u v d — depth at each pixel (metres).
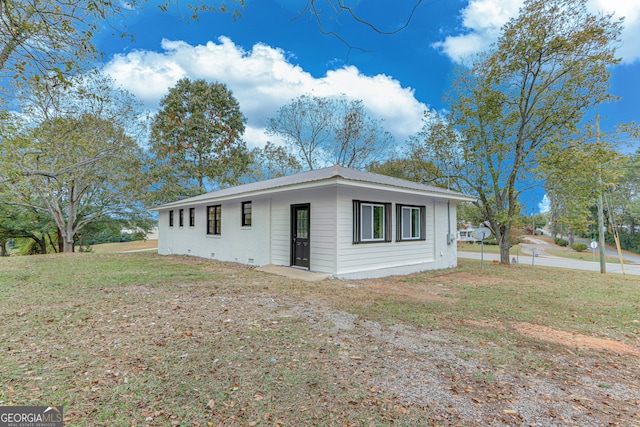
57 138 14.32
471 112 14.20
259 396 2.60
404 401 2.57
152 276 8.45
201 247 14.52
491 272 11.39
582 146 12.43
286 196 10.04
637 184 31.03
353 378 2.93
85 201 22.78
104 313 4.86
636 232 33.53
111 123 18.02
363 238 9.12
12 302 5.48
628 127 11.88
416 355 3.50
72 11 4.84
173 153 26.39
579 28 11.65
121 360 3.22
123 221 24.27
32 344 3.61
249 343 3.72
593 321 5.08
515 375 3.09
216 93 28.62
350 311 5.23
